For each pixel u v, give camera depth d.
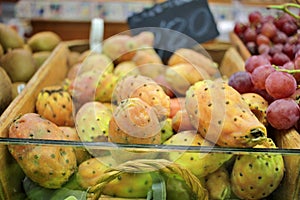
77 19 1.00
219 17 0.93
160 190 0.34
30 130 0.37
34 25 1.01
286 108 0.38
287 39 0.58
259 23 0.64
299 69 0.43
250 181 0.35
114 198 0.36
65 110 0.44
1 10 0.98
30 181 0.37
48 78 0.54
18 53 0.59
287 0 0.62
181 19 0.62
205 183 0.36
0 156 0.34
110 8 0.99
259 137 0.34
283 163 0.36
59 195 0.36
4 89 0.46
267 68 0.42
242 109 0.36
